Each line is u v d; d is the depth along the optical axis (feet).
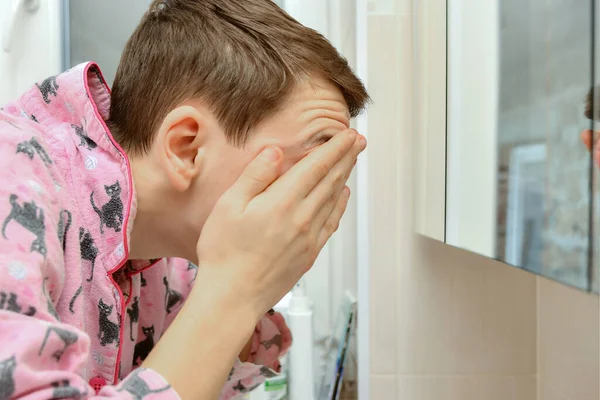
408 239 2.96
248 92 1.68
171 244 1.86
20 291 1.23
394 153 2.93
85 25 3.25
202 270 1.51
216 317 1.43
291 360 3.06
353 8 3.23
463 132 2.23
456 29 2.31
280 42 1.75
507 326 3.01
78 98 1.77
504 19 1.87
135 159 1.80
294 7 3.25
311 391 3.07
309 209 1.62
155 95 1.78
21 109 1.86
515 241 1.72
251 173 1.60
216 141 1.69
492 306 3.00
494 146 1.92
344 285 3.35
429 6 2.65
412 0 2.90
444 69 2.46
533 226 1.59
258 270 1.52
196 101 1.71
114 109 1.93
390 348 2.97
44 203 1.41
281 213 1.56
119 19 3.27
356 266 3.27
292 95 1.70
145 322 2.32
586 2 1.37
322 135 1.72
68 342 1.25
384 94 2.92
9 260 1.25
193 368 1.36
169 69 1.77
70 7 3.23
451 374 2.99
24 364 1.13
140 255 1.89
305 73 1.73
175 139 1.67
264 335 2.32
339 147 1.69
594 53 1.33
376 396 2.97
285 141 1.69
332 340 3.28
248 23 1.79
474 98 2.12
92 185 1.69
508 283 3.01
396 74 2.93
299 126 1.69
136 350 2.32
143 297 2.31
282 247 1.56
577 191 1.34
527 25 1.71
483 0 2.05
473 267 2.99
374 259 2.95
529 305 3.02
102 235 1.68
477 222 2.06
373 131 2.92
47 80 1.86
